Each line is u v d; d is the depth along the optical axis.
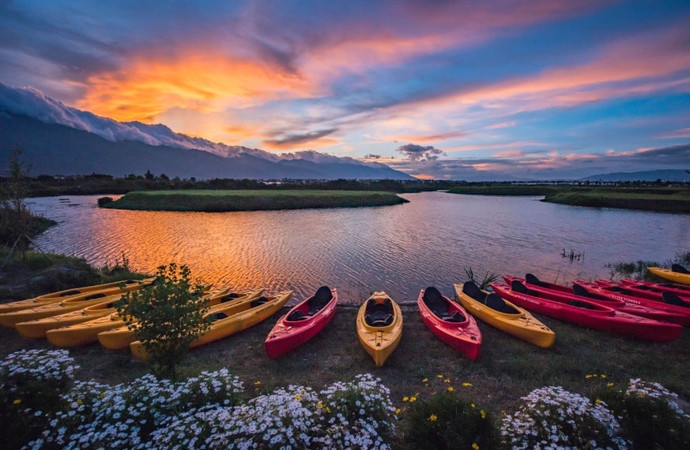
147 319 6.33
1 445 4.27
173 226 35.06
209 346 10.14
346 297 15.20
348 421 4.81
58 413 4.51
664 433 4.58
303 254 22.98
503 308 11.33
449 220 40.91
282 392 5.27
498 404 7.05
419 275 18.55
